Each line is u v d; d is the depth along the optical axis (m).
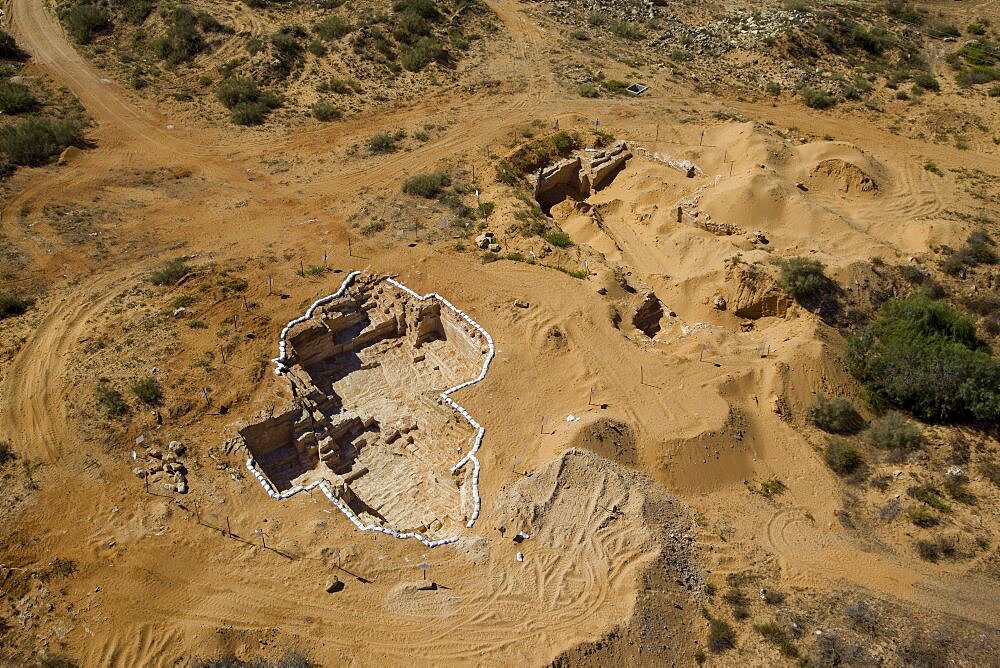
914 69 68.44
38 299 39.00
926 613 26.64
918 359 36.22
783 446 34.28
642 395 35.22
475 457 32.25
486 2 74.06
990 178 53.31
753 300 41.00
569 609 26.42
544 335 38.00
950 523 30.12
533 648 25.34
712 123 57.53
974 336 39.00
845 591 27.62
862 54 70.25
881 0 83.12
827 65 68.31
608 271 42.34
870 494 32.09
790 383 36.38
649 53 70.44
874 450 34.31
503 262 43.16
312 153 53.41
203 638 25.33
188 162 51.88
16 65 60.97
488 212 47.56
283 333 36.94
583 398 35.22
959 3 83.56
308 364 38.25
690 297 42.78
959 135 58.59
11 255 41.66
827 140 56.56
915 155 55.94
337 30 64.75
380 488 32.69
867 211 49.41
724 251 44.41
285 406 33.34
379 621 26.16
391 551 28.31
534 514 29.14
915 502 31.25
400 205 47.88
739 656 25.28
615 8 78.12
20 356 35.34
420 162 52.47
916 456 33.38
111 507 28.91
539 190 51.25
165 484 29.75
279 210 47.19
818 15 72.31
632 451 32.69
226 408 33.16
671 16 77.62
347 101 59.50
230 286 40.03
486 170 51.44
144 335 36.38
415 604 26.64
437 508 31.67
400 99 60.41
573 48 68.62
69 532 28.06
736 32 72.94
